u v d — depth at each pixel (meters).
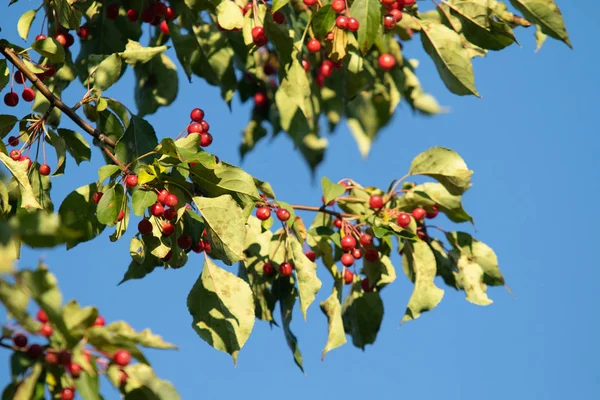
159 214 6.39
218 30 9.09
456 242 8.18
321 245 7.79
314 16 7.62
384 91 9.12
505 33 7.90
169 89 9.04
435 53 7.92
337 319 7.81
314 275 7.28
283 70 7.96
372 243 7.91
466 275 8.17
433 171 7.73
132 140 6.96
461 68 7.88
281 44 7.89
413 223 7.79
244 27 7.81
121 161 6.89
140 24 8.63
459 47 7.83
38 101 7.87
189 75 8.73
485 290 8.14
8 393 5.00
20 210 6.61
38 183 7.24
